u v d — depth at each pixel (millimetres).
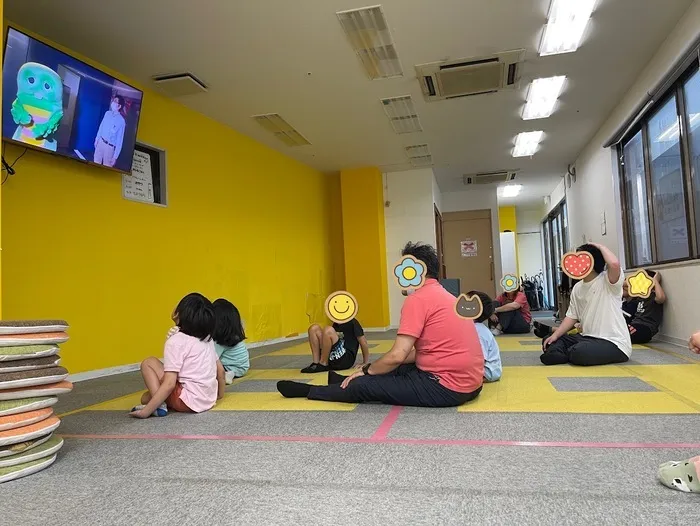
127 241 4863
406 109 6184
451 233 11492
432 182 9250
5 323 1882
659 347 4758
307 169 8625
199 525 1401
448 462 1832
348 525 1366
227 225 6379
